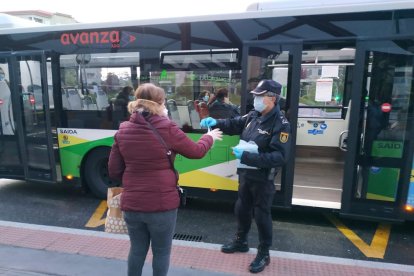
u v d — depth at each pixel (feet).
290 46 13.44
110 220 9.20
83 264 10.56
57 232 12.78
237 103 14.51
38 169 17.79
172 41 15.14
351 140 13.21
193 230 14.15
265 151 9.81
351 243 13.00
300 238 13.39
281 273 10.11
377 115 12.85
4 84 17.76
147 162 7.61
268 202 10.13
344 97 20.36
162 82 15.52
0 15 18.07
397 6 12.25
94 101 16.67
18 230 12.96
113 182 17.42
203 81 14.89
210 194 15.34
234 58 14.32
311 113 21.02
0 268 10.30
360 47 12.71
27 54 16.85
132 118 7.77
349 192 13.51
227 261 10.78
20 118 17.53
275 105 9.96
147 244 8.34
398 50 12.39
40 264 10.55
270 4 14.19
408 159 12.67
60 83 16.96
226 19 14.28
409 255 12.12
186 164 15.44
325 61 19.77
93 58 16.39
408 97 12.46
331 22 13.00
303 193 15.44
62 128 17.35
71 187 20.22
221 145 14.83
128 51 15.84
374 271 10.18
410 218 12.97
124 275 9.98
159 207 7.64
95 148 17.16
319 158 21.40
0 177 18.79
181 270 10.18
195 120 15.19
